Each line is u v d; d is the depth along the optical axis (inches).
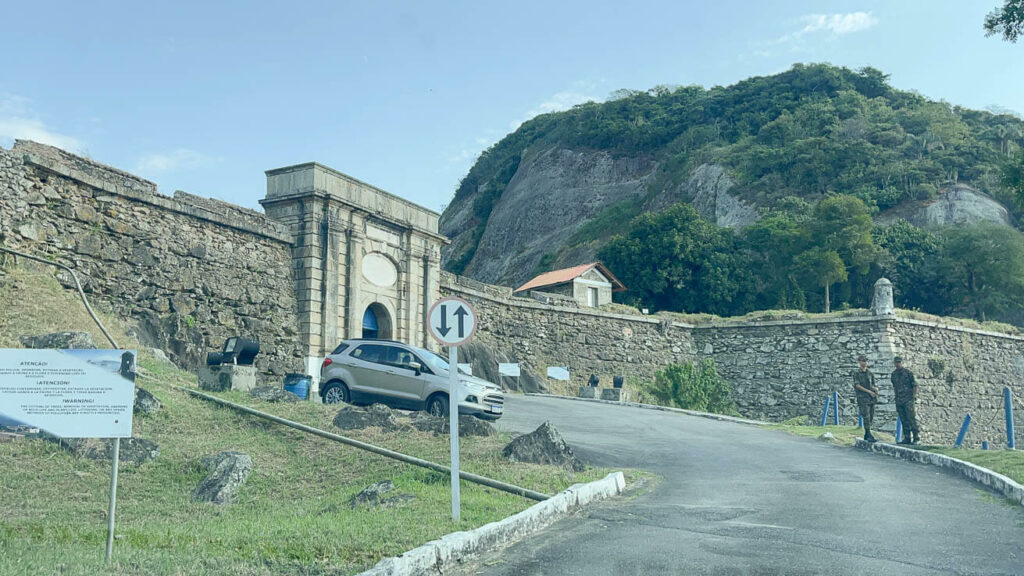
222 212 846.5
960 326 1434.5
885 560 234.2
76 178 674.8
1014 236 2206.0
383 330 1044.5
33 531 255.6
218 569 212.7
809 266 2236.7
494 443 470.0
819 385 1373.0
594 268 1793.8
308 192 929.5
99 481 348.2
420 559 221.1
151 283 737.0
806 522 298.0
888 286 1347.2
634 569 224.4
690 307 2420.0
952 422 1357.0
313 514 316.2
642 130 4808.1
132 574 203.2
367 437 461.4
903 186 3019.2
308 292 912.3
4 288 577.0
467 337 309.0
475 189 6235.2
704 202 3663.9
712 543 260.1
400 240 1077.8
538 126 6008.9
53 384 209.6
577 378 1402.6
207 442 420.2
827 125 3713.1
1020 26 772.0
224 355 554.9
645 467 487.8
